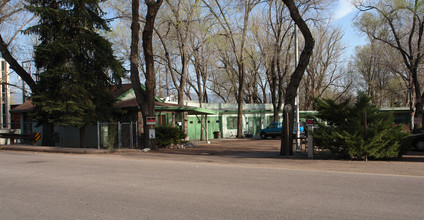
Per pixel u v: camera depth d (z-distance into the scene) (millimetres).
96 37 21125
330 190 7754
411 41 28109
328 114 15477
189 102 35656
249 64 40281
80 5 20750
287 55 32875
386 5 25422
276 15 30781
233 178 9570
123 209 6191
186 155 18031
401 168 11656
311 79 45562
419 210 5980
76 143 26297
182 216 5695
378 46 34031
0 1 24219
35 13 20109
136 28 20625
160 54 33812
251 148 22672
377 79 44719
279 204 6449
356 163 13266
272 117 44375
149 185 8508
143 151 20156
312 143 15766
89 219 5605
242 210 6035
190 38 30062
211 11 27125
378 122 14141
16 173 10773
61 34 20500
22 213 6027
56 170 11484
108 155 18156
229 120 38688
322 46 44000
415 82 26500
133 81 20797
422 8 23844
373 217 5555
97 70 21844
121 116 24438
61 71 19953
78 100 20672
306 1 20250
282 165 13188
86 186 8430
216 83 49750
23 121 31531
